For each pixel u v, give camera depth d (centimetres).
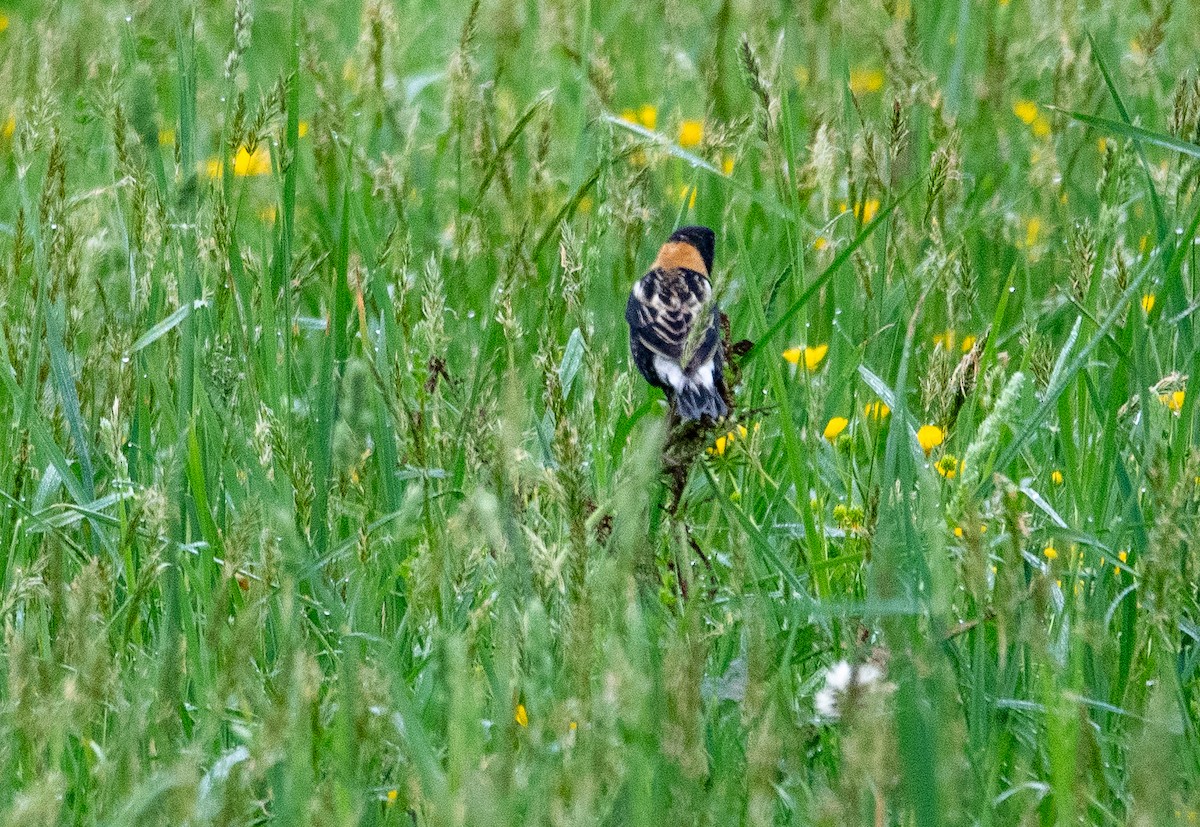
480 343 816
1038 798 537
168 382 841
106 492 797
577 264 789
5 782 507
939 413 770
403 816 549
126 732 510
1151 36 1070
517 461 532
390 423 790
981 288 1168
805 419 888
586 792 454
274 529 644
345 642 568
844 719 481
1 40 1309
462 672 486
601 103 1076
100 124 1101
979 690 573
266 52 1443
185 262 704
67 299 807
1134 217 1149
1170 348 873
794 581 644
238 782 486
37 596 667
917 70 1022
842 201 1147
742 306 963
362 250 955
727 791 509
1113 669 640
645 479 496
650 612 603
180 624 641
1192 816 489
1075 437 831
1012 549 565
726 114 1236
